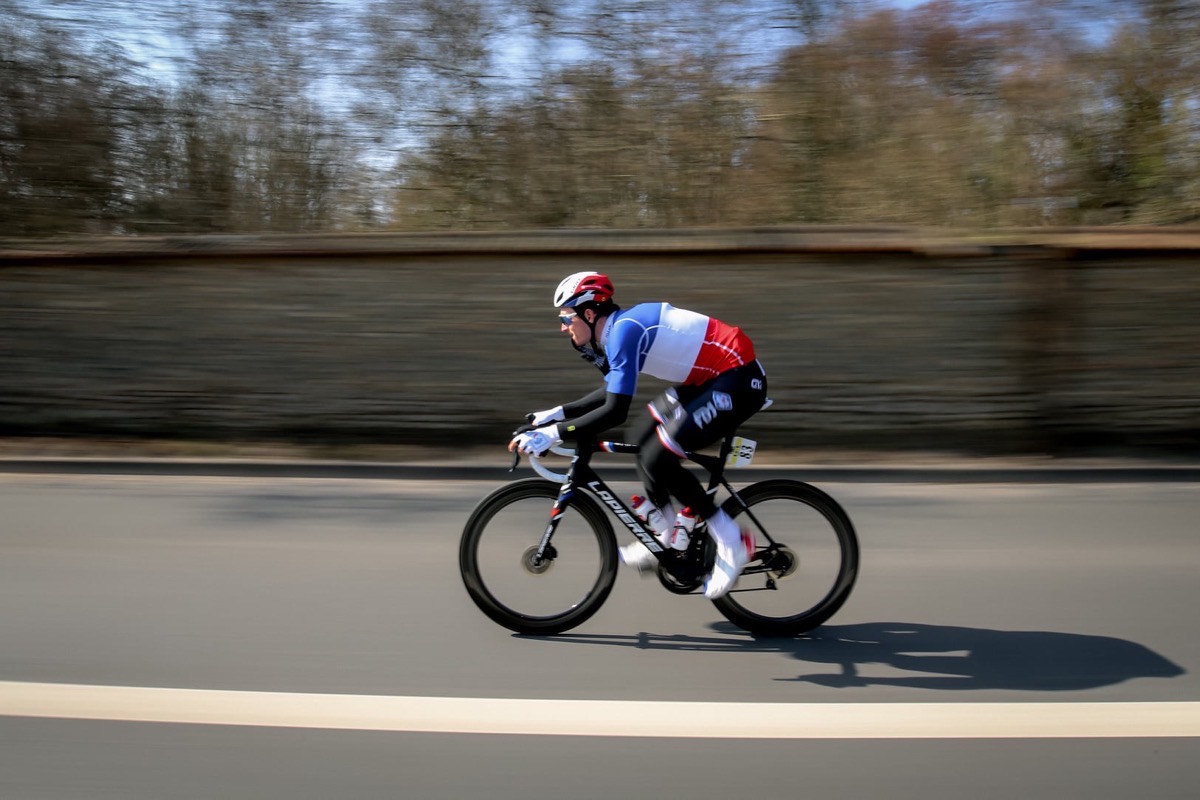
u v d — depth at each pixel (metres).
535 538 3.77
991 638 3.73
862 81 8.79
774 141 8.98
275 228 9.09
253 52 8.89
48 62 8.57
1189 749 2.87
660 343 3.61
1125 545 4.90
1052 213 8.61
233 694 3.18
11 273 7.42
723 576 3.62
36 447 7.29
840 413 7.40
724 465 3.79
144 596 4.05
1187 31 8.25
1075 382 7.24
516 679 3.34
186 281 7.41
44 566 4.41
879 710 3.12
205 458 7.08
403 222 9.23
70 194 8.77
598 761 2.81
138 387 7.52
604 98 8.99
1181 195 8.66
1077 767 2.78
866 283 7.29
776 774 2.74
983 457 7.16
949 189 8.67
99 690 3.19
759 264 7.35
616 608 4.04
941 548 4.86
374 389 7.46
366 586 4.21
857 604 4.11
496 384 7.45
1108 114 8.65
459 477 6.26
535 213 9.09
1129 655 3.56
